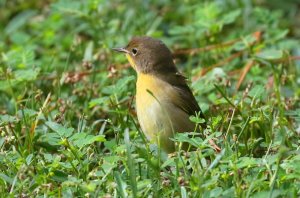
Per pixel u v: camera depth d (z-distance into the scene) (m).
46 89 13.95
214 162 9.70
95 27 16.23
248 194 9.34
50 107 12.73
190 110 11.99
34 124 11.59
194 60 16.00
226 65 15.20
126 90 13.43
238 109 12.21
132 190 9.36
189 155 10.20
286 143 11.19
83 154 10.64
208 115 12.48
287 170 9.85
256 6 18.11
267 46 15.84
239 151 11.04
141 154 10.18
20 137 11.68
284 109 12.64
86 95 13.45
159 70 12.32
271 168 9.84
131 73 14.22
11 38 17.00
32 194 9.88
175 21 17.58
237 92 13.73
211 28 15.45
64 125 11.80
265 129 11.62
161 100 11.90
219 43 15.59
